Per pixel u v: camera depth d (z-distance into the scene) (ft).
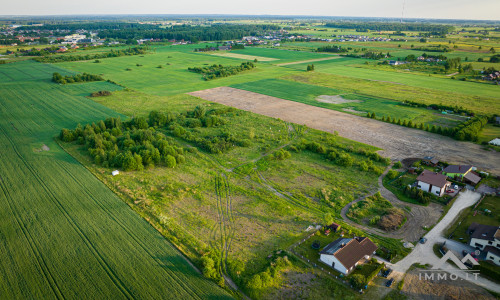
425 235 195.11
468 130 341.21
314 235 195.62
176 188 244.83
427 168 279.69
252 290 152.56
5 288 149.89
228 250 180.75
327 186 252.42
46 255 170.09
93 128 341.41
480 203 226.79
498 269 167.12
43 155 292.20
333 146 323.78
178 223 203.21
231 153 310.45
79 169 268.21
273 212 217.56
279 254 177.68
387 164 285.43
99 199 224.74
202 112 399.24
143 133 321.52
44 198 223.71
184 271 163.12
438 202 229.86
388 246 185.47
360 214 214.28
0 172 258.78
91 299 144.77
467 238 191.62
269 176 267.39
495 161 290.97
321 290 155.12
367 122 396.98
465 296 151.43
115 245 179.32
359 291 153.69
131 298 145.79
